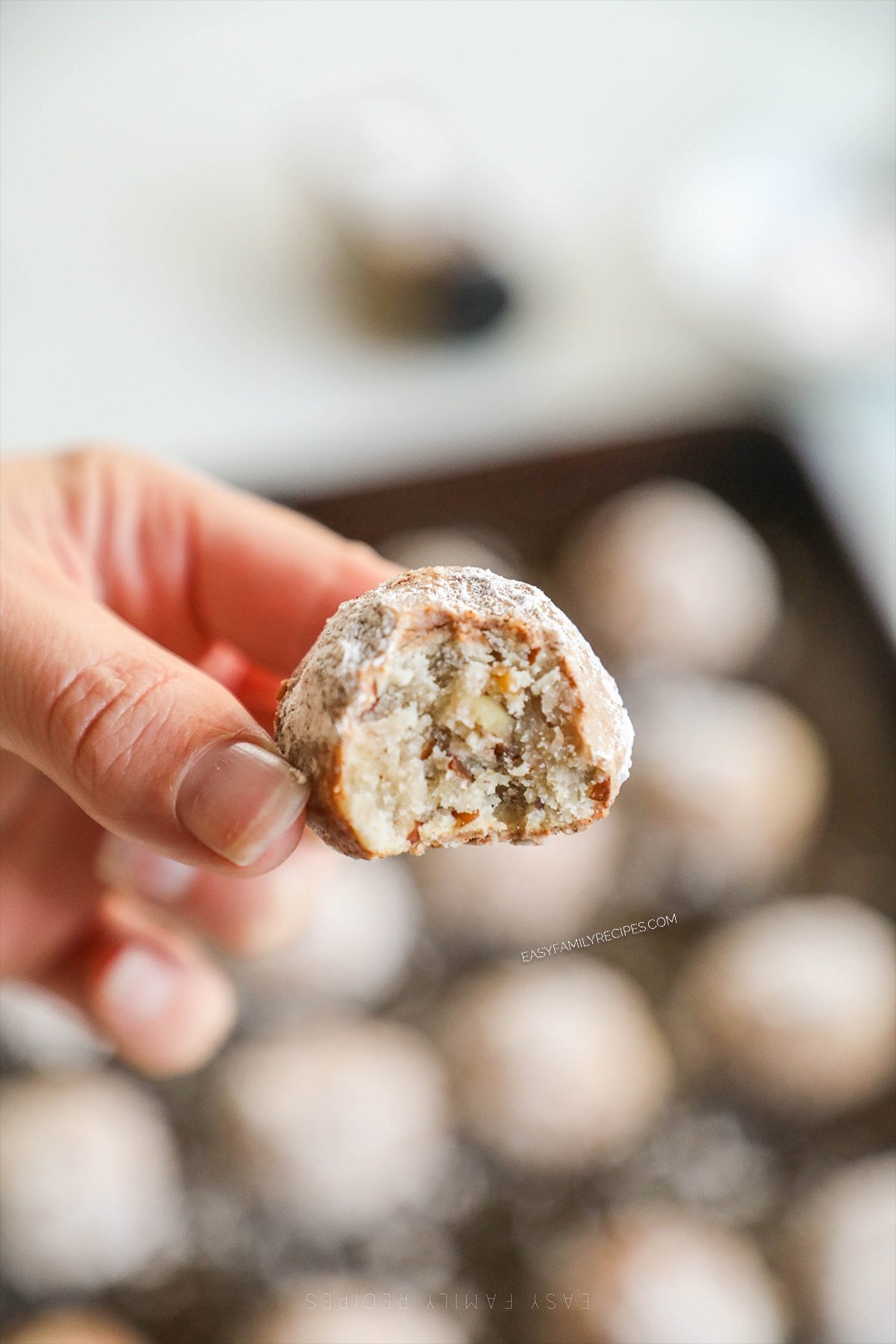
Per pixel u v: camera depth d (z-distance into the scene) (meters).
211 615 0.32
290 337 0.48
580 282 0.48
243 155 0.52
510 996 0.38
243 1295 0.36
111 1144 0.37
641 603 0.41
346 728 0.25
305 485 0.41
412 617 0.26
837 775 0.41
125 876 0.34
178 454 0.45
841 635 0.42
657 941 0.39
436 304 0.46
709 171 0.48
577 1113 0.37
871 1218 0.36
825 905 0.39
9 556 0.27
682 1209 0.37
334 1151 0.36
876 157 0.47
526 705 0.26
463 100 0.53
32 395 0.47
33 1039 0.38
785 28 0.54
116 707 0.26
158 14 0.56
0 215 0.51
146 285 0.49
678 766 0.40
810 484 0.42
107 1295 0.36
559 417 0.44
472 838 0.26
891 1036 0.38
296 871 0.35
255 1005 0.39
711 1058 0.38
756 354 0.45
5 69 0.55
